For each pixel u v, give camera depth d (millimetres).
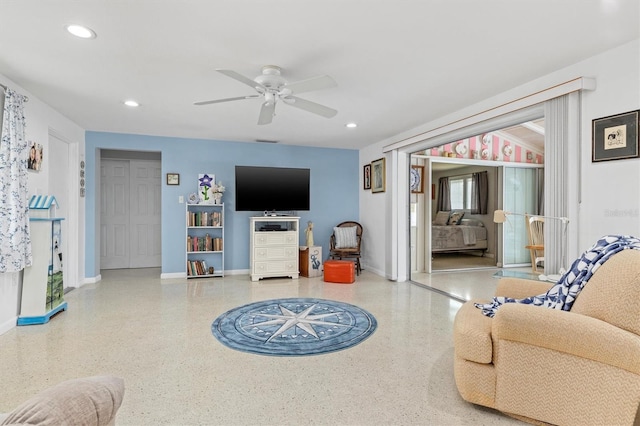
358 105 3793
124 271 6055
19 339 2838
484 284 5035
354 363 2439
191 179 5578
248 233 5887
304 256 5719
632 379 1464
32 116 3477
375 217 5926
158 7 1983
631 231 2369
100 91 3371
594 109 2588
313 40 2373
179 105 3820
